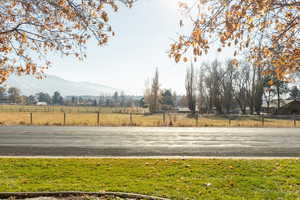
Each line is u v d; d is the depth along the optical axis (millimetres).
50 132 17141
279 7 3648
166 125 24891
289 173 6754
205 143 12773
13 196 4961
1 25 4648
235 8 3482
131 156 9297
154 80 64938
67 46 4934
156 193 5176
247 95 63469
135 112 63250
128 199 4914
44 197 4965
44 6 4434
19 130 18281
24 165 7273
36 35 4777
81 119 35125
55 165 7309
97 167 7148
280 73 4379
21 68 5102
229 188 5578
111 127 21938
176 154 9820
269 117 47688
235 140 14180
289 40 4230
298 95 69188
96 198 4922
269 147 11859
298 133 18766
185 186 5625
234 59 4516
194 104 64938
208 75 68438
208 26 3660
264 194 5242
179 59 3719
